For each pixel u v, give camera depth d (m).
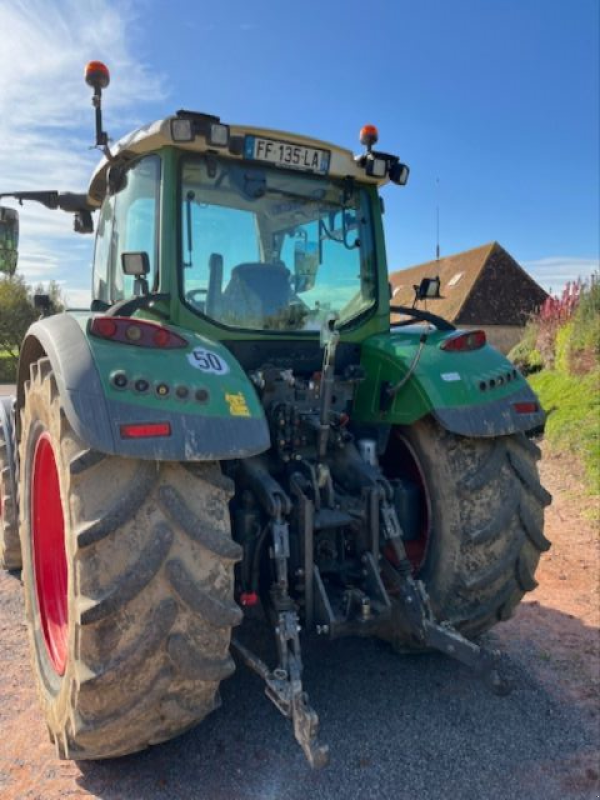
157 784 2.46
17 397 3.34
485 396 3.03
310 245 3.38
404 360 3.17
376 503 2.88
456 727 2.82
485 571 2.99
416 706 2.97
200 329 3.02
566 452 7.66
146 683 2.21
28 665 3.35
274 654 3.22
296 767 2.56
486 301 24.70
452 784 2.48
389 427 3.24
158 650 2.18
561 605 4.09
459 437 3.03
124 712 2.21
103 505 2.18
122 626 2.16
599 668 3.33
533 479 3.11
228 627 2.27
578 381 9.86
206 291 3.06
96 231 3.84
